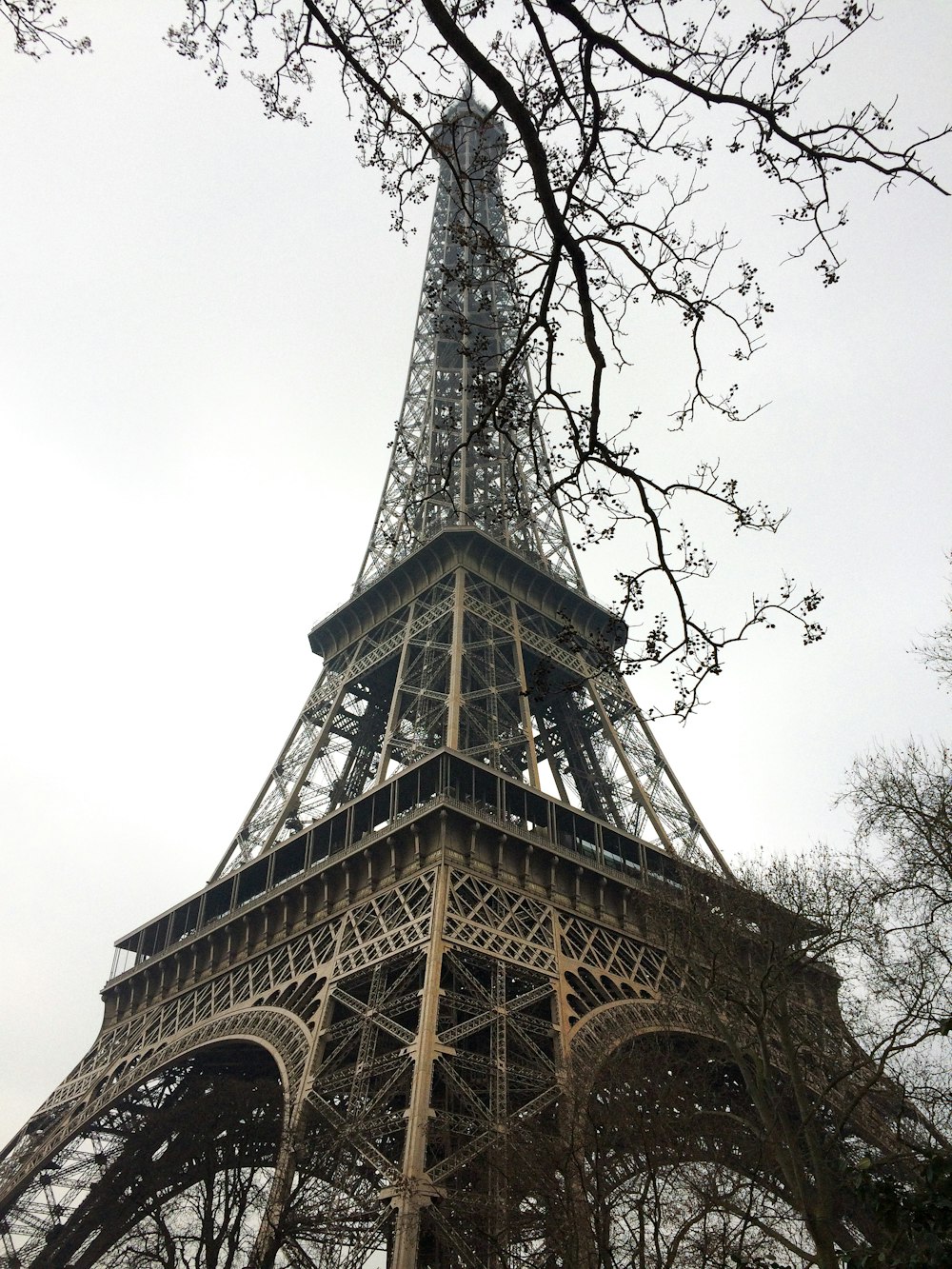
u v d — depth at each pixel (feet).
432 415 369.50
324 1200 166.30
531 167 52.49
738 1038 170.40
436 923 195.52
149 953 306.76
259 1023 215.92
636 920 239.30
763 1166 147.13
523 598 324.80
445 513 341.41
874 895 142.82
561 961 209.97
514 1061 193.77
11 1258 237.86
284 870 276.62
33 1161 249.14
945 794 137.49
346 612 339.98
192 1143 215.31
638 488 60.54
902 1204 89.76
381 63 59.77
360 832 253.65
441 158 63.67
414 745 255.29
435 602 317.01
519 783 241.14
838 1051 160.97
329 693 324.19
